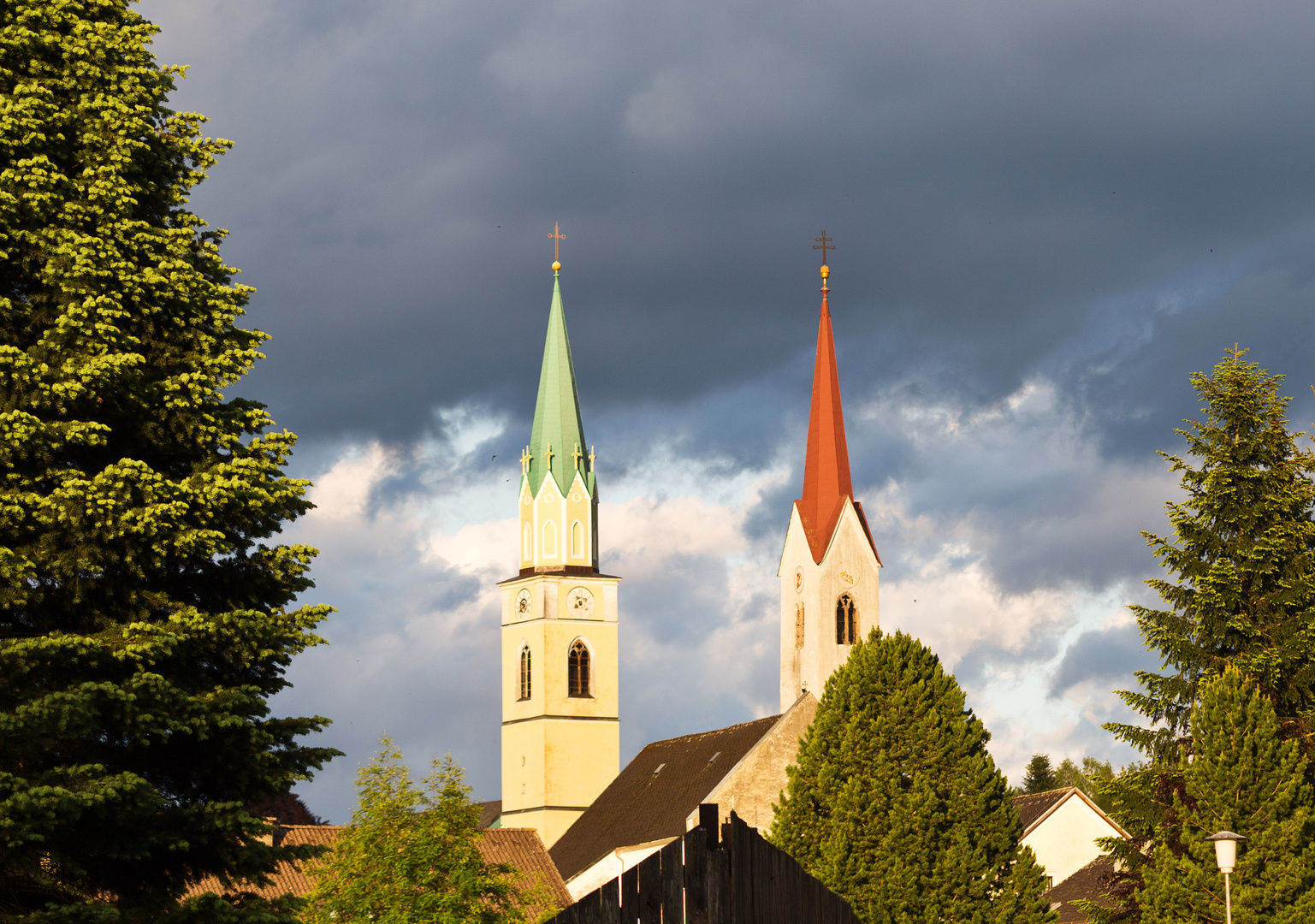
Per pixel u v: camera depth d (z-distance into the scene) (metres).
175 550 28.31
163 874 27.64
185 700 26.69
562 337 144.88
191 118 32.22
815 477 121.06
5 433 26.70
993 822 67.75
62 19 30.75
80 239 28.56
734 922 15.92
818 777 69.19
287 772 28.81
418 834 48.28
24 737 25.41
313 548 30.36
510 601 143.50
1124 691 57.22
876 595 119.25
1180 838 51.22
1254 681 53.91
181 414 29.31
